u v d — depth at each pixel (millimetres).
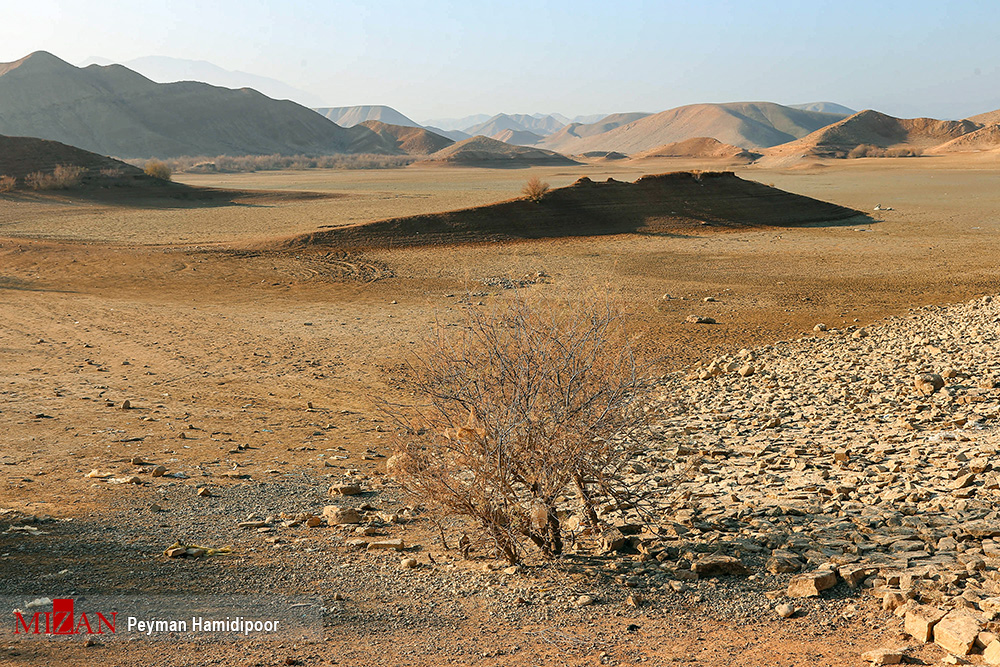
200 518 9484
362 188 124188
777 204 70562
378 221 57062
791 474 11250
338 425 15555
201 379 19891
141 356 22797
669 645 5453
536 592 6703
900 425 13641
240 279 40750
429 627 5926
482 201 91062
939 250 50000
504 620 6082
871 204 84062
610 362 7547
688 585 6766
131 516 9430
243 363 22094
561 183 139000
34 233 61062
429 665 5086
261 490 10953
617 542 7973
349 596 6711
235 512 9828
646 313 30781
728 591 6594
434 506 7539
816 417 15148
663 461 12273
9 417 15016
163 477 11469
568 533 8625
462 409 7320
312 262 46312
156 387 18766
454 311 31609
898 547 7430
